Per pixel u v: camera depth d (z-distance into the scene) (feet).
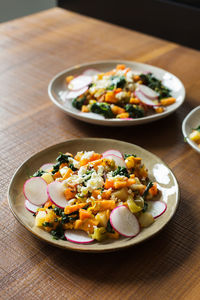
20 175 1.97
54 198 1.81
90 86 2.67
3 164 2.23
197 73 3.06
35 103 2.73
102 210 1.79
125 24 5.21
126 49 3.43
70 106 2.60
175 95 2.67
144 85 2.67
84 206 1.80
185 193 2.04
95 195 1.84
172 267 1.71
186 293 1.63
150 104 2.54
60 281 1.67
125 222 1.75
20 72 3.08
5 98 2.78
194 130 2.30
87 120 2.37
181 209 1.96
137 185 1.90
